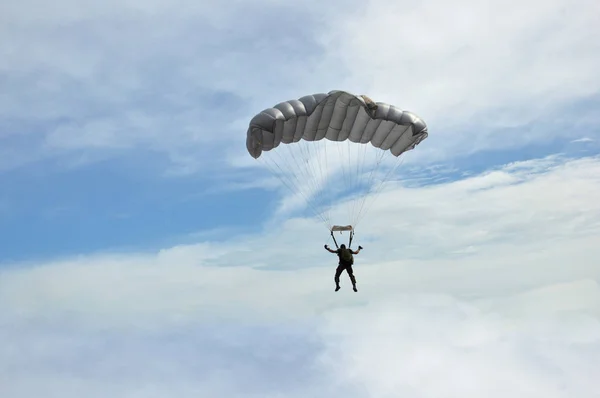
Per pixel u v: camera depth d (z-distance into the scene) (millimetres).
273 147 21172
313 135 21922
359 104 20391
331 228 20750
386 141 21781
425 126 20766
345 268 20500
